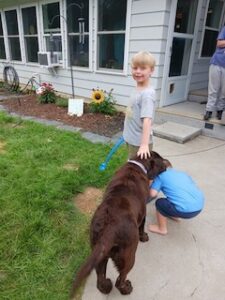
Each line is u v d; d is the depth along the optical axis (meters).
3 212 2.37
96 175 3.04
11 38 8.65
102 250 1.34
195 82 6.11
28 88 8.38
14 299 1.66
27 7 7.37
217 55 4.10
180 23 5.05
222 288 1.81
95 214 1.54
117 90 5.77
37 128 4.63
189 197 2.05
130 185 1.74
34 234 2.15
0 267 1.88
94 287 1.78
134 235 1.50
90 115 5.55
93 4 5.55
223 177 3.28
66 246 2.07
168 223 2.44
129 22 5.04
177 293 1.76
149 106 2.01
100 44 5.85
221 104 4.38
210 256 2.08
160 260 2.02
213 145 4.22
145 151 2.00
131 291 1.75
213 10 5.76
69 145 3.91
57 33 6.77
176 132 4.43
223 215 2.57
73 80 6.72
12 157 3.46
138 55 2.00
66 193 2.68
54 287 1.75
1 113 5.46
